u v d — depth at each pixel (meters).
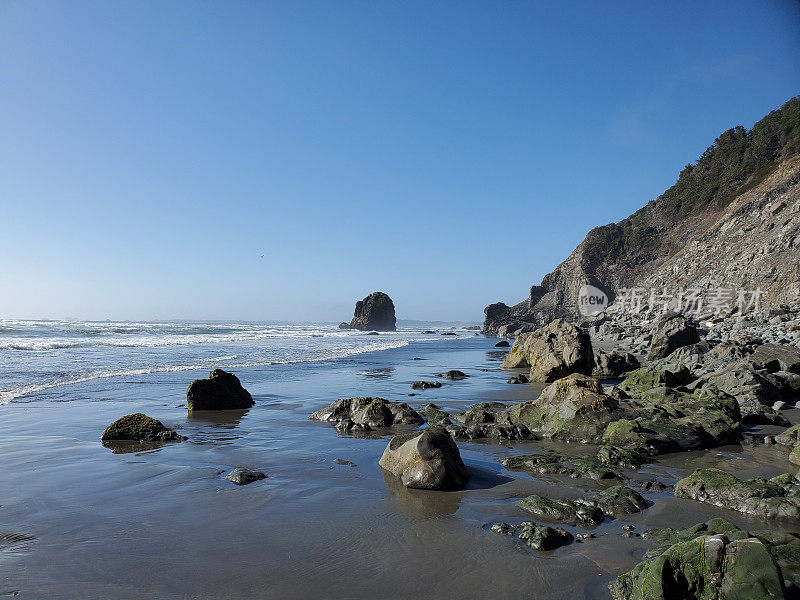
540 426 10.74
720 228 67.69
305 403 14.62
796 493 6.00
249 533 5.44
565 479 7.50
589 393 10.79
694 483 6.66
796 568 3.93
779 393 14.42
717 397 11.84
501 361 32.00
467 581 4.38
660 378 15.62
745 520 5.74
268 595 4.13
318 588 4.26
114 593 4.14
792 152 76.69
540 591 4.21
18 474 7.51
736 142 96.50
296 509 6.21
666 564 3.79
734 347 19.69
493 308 111.56
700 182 99.50
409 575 4.49
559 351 20.39
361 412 11.74
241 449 9.33
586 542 5.16
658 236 99.50
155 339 42.62
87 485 7.06
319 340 54.22
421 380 20.52
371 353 36.94
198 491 6.87
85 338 41.78
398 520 5.84
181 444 9.66
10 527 5.50
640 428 9.52
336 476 7.65
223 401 13.65
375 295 135.00
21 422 11.20
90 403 13.74
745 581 3.48
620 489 6.55
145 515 5.95
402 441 8.20
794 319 32.09
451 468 7.18
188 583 4.32
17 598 4.00
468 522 5.78
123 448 9.23
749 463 8.38
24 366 21.53
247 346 38.59
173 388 16.61
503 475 7.73
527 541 5.16
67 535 5.32
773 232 51.53
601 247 105.75
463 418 11.80
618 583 4.18
